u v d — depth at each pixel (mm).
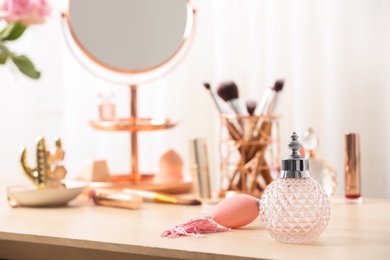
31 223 1307
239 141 1547
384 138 2107
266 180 1560
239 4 2281
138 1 1759
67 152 2619
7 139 2709
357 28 2125
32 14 1206
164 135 2449
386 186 2115
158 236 1156
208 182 1541
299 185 1086
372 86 2113
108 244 1119
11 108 2697
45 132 2660
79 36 1725
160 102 2443
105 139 2564
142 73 1762
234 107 1554
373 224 1234
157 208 1469
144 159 2506
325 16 2172
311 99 2193
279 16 2225
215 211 1204
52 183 1553
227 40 2299
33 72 1265
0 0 2115
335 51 2152
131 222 1300
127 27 1755
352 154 1485
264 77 2260
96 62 1741
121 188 1648
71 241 1157
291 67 2227
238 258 1004
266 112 1562
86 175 1715
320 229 1085
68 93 2596
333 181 1509
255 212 1191
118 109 2520
